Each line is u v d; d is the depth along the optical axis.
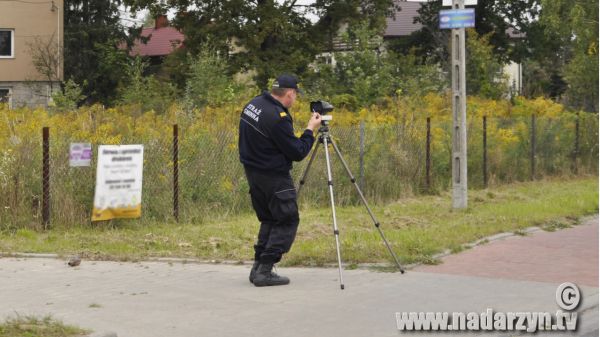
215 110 20.69
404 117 21.55
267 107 9.24
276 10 40.41
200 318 8.02
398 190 18.62
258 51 40.94
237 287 9.45
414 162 19.58
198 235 13.20
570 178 25.17
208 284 9.63
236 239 12.89
